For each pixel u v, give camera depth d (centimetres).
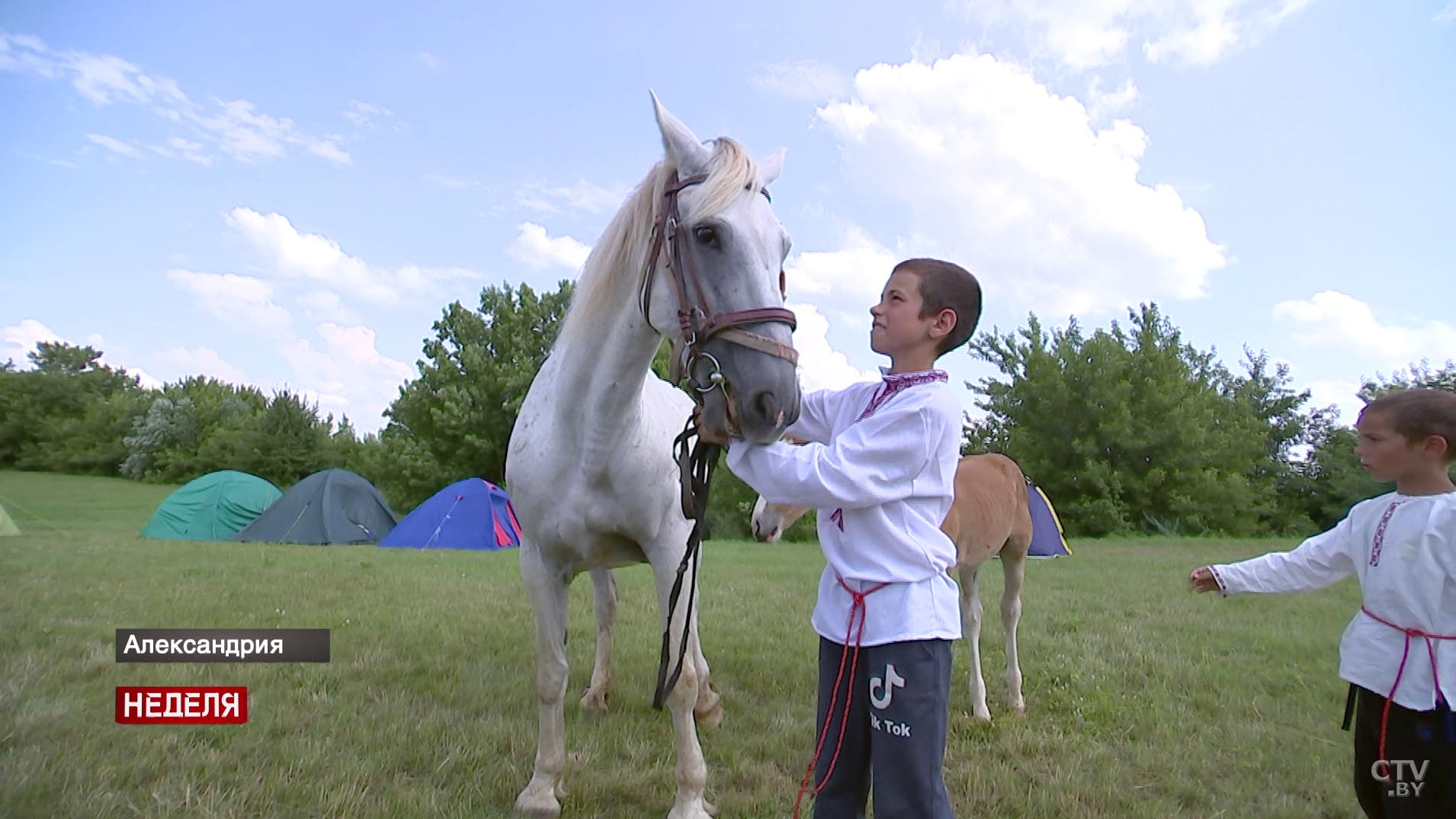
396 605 627
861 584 169
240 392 5509
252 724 334
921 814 158
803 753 326
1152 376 2267
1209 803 291
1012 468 454
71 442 4650
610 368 242
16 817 242
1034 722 372
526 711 368
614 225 237
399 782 285
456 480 2784
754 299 190
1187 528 2130
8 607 573
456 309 2889
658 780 296
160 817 250
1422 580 195
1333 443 2742
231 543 1205
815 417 202
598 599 385
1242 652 514
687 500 195
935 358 184
